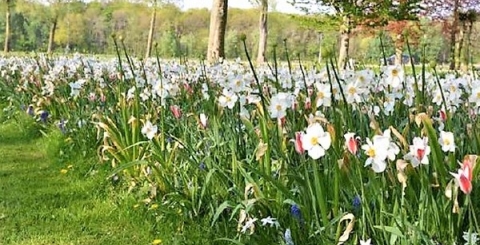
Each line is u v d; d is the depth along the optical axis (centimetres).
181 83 609
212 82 646
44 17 3556
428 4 1786
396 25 1639
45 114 712
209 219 363
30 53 1515
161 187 409
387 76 350
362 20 1543
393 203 264
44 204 454
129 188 455
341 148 285
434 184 256
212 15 1367
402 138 250
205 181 355
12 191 491
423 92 341
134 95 506
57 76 802
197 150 399
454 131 323
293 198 287
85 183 509
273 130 343
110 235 390
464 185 212
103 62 1032
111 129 483
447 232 249
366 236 264
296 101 396
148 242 376
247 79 478
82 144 593
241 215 306
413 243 235
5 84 1055
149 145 436
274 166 355
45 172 560
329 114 378
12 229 399
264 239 312
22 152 654
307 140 254
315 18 1703
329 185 287
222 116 430
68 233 393
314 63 628
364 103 366
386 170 265
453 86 365
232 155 346
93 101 629
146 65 923
